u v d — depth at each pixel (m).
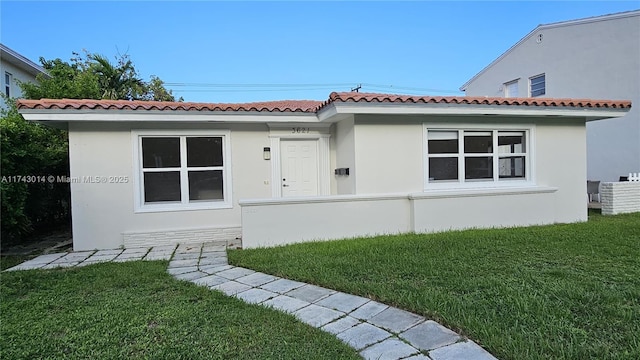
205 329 3.44
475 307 3.62
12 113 9.41
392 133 8.02
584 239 6.62
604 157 13.42
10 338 3.32
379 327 3.43
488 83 18.34
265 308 3.93
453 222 8.14
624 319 3.27
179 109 7.40
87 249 7.61
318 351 3.00
